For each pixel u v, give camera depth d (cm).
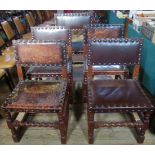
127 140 171
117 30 219
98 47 171
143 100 149
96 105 145
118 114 203
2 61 209
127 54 171
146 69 229
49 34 221
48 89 166
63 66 177
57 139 174
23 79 185
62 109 149
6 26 278
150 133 176
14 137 168
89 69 179
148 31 226
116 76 232
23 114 184
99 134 177
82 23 281
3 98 231
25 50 170
